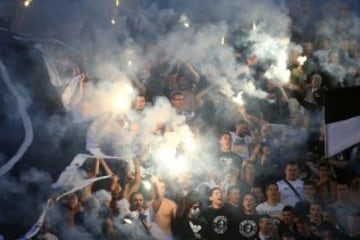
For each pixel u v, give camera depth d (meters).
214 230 5.04
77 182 4.97
